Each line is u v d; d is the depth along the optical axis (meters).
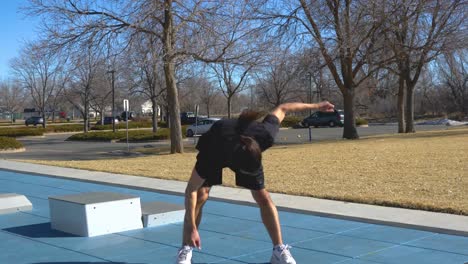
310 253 6.23
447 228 7.10
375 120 68.12
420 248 6.34
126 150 28.67
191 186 5.32
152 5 20.30
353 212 8.38
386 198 9.30
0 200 9.00
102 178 13.43
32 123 72.50
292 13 27.19
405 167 13.88
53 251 6.46
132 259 6.08
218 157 5.22
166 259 6.07
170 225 7.77
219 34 21.34
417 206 8.58
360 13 25.84
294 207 8.84
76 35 21.11
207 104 66.56
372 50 27.70
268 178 12.52
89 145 35.44
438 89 69.88
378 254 6.12
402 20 26.31
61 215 7.45
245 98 84.44
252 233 7.29
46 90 64.25
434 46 27.91
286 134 41.91
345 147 21.72
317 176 12.68
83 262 5.98
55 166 16.55
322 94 52.53
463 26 27.27
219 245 6.65
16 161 18.59
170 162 17.59
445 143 21.78
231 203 9.61
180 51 21.16
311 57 27.33
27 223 8.10
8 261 6.07
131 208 7.51
